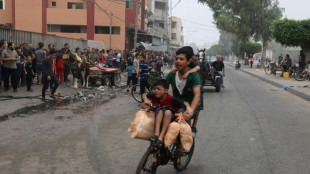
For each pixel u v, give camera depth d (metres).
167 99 4.30
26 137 6.55
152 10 55.12
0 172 4.66
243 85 20.02
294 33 26.52
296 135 7.20
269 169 4.99
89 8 41.34
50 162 5.12
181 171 4.88
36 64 14.73
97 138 6.60
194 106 4.26
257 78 27.45
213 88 17.75
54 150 5.74
